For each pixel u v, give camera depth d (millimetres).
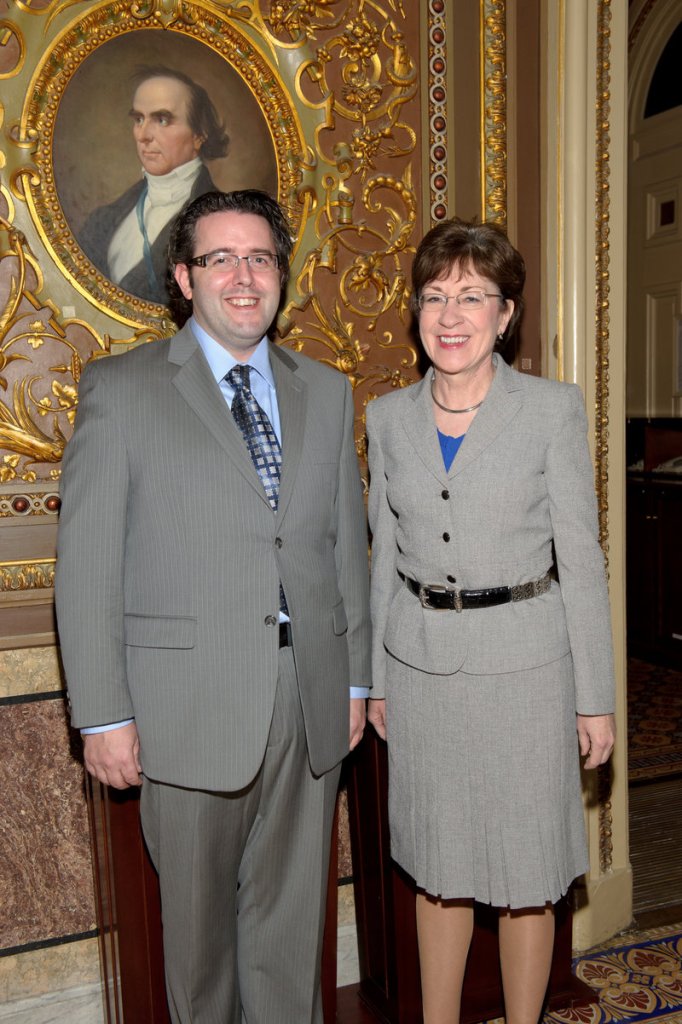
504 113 2627
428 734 1983
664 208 5496
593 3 2541
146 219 2271
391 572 2117
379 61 2479
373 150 2496
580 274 2605
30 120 2145
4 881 2295
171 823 1824
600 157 2604
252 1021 2033
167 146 2266
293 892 1983
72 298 2234
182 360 1854
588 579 1942
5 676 2260
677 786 3838
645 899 3018
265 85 2350
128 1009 2113
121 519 1762
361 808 2438
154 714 1778
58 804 2328
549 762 1948
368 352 2561
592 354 2658
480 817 1964
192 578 1771
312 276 2467
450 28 2549
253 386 1928
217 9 2271
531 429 1927
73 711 1754
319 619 1900
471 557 1924
